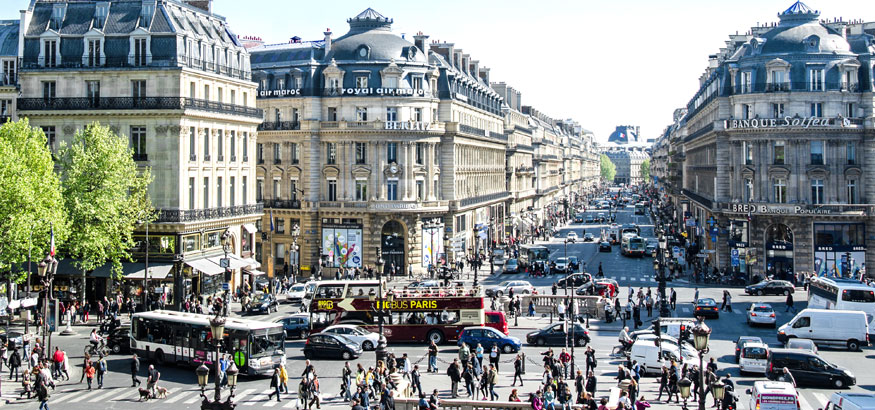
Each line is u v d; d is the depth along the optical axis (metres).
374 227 107.94
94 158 70.75
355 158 108.81
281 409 45.53
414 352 62.09
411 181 109.31
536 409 40.62
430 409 41.22
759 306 73.50
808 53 101.62
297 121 110.56
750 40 110.88
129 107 77.88
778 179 101.94
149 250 78.12
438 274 103.12
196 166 80.94
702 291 97.44
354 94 109.00
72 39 80.00
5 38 86.50
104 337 64.50
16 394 48.62
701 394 37.47
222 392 49.38
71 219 69.56
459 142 119.50
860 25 106.56
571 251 147.50
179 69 77.44
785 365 51.97
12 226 60.84
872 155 98.88
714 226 109.62
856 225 99.06
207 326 54.97
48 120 79.50
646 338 58.12
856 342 63.59
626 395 42.91
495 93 156.88
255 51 116.56
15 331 65.81
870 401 38.50
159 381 52.69
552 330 64.62
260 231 111.69
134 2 80.81
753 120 102.25
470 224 127.81
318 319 67.69
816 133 99.81
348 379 47.25
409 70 110.69
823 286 73.81
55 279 77.69
